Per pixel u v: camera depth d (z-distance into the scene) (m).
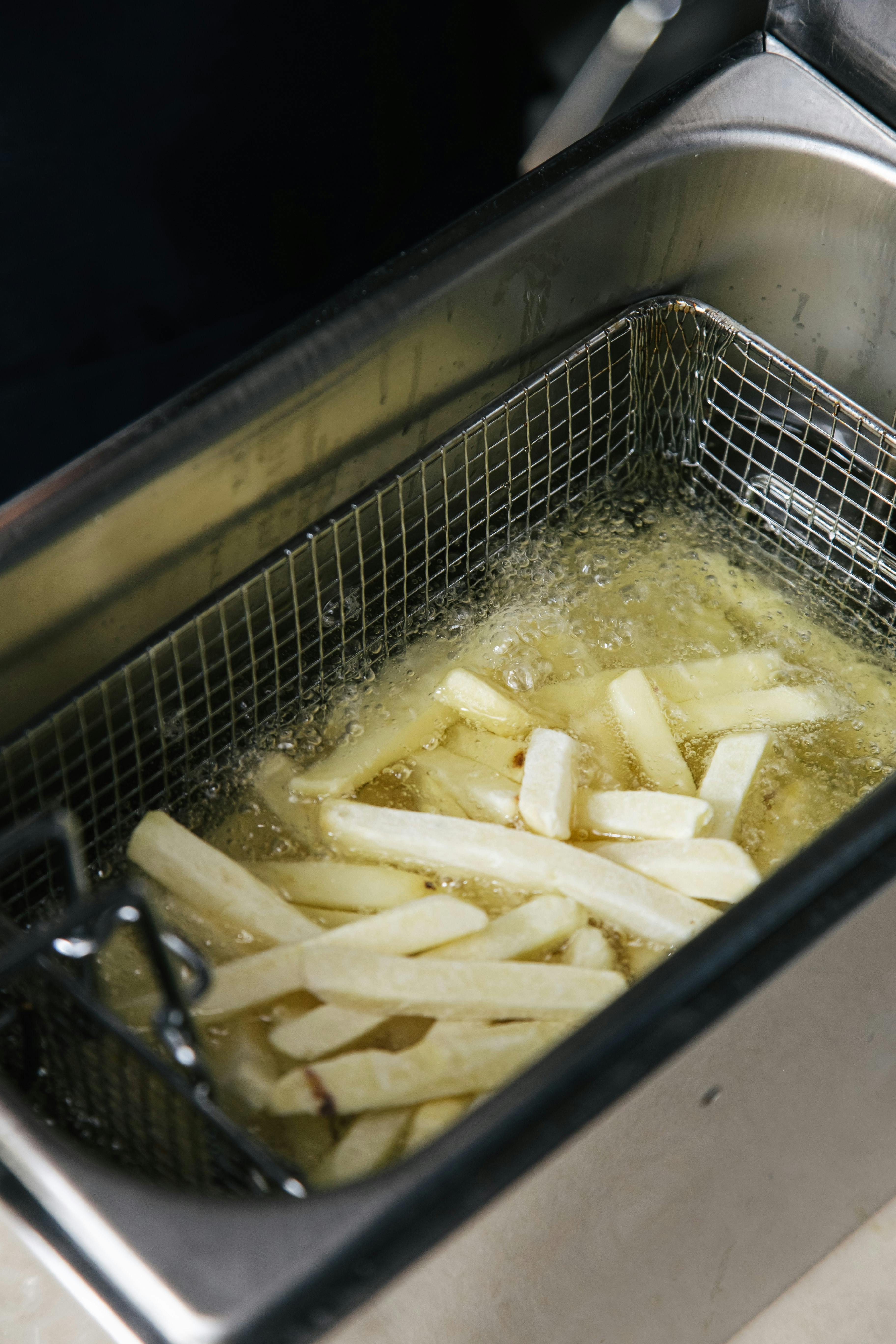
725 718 0.64
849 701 0.65
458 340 0.63
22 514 0.57
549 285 0.65
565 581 0.67
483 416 0.64
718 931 0.51
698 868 0.58
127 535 0.59
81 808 0.61
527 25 0.73
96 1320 0.48
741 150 0.65
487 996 0.55
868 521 0.68
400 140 0.74
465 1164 0.48
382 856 0.59
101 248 0.72
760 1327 0.63
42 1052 0.54
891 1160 0.62
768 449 0.69
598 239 0.65
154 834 0.58
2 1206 0.49
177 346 0.74
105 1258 0.47
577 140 0.68
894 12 0.63
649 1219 0.55
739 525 0.69
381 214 0.76
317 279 0.76
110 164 0.70
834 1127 0.58
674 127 0.65
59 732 0.59
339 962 0.55
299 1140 0.55
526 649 0.65
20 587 0.57
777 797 0.62
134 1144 0.53
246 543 0.62
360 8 0.70
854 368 0.68
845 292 0.67
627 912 0.57
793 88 0.66
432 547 0.66
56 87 0.68
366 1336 0.50
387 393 0.63
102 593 0.59
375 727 0.63
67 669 0.60
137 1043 0.50
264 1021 0.56
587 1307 0.56
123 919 0.48
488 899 0.59
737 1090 0.53
